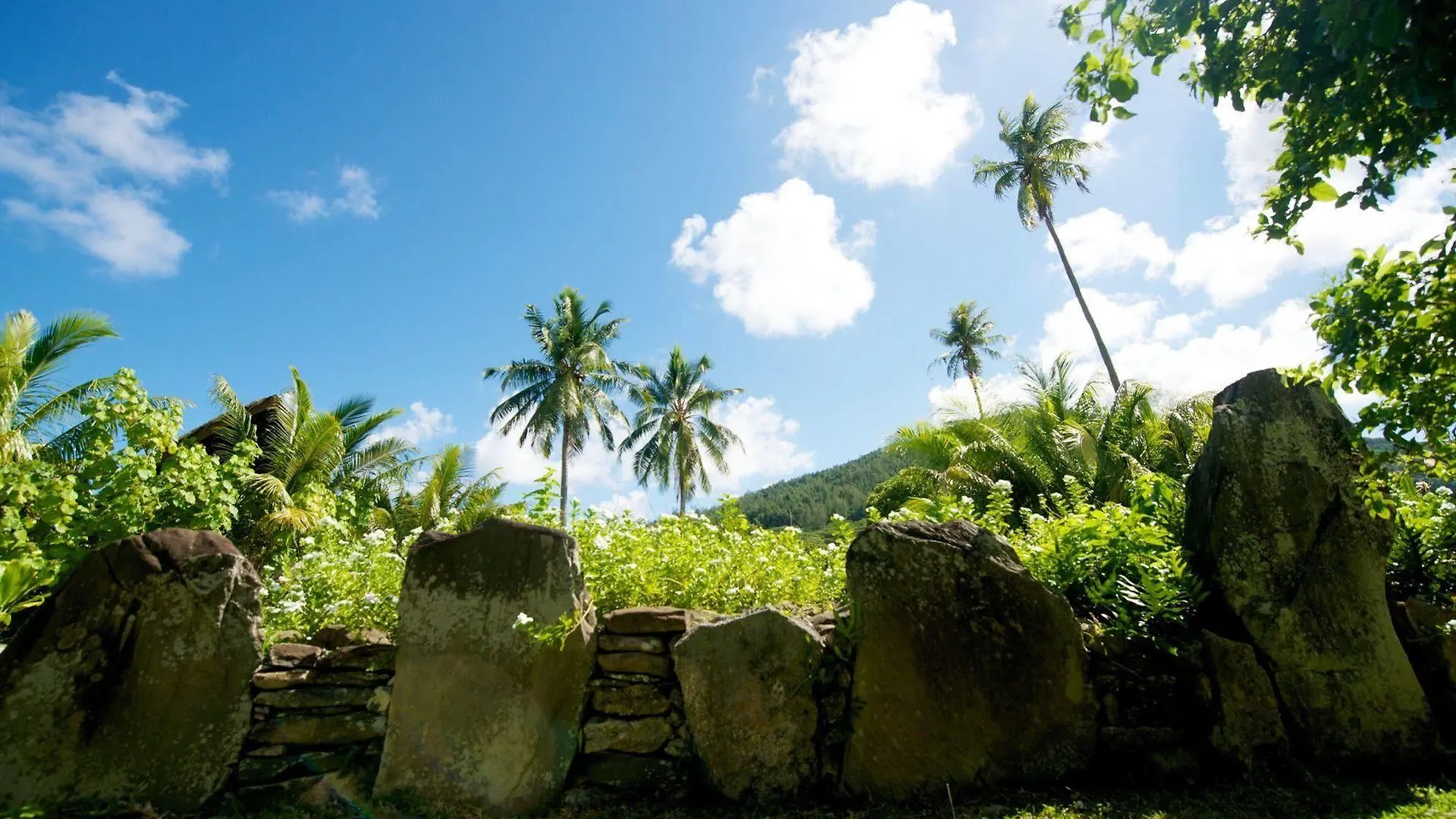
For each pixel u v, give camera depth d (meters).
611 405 28.41
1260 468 3.81
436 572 3.54
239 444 7.54
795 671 3.41
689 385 33.94
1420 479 4.76
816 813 3.14
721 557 4.63
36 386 9.38
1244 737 3.33
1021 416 15.60
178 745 3.23
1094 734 3.34
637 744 3.43
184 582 3.44
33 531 5.57
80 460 7.10
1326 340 2.92
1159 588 3.60
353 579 4.52
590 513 4.72
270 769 3.28
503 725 3.32
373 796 3.18
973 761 3.25
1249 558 3.68
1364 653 3.51
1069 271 23.84
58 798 3.06
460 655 3.42
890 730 3.28
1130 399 15.41
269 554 9.07
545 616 3.48
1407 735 3.36
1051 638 3.39
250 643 3.45
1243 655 3.45
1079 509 4.54
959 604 3.43
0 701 3.14
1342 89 2.41
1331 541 3.67
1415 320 2.68
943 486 14.38
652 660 3.61
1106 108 2.71
